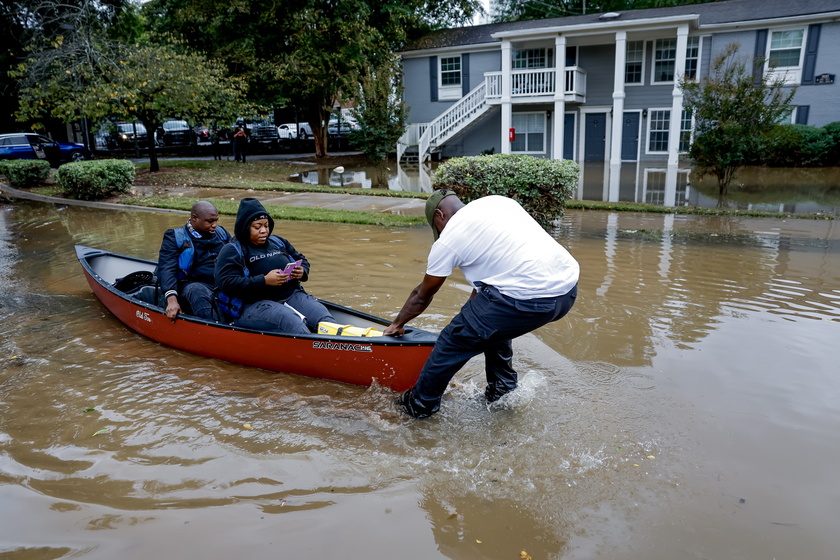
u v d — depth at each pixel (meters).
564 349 4.82
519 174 9.25
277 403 4.04
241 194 14.05
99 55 16.20
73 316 5.84
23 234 9.90
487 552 2.66
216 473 3.25
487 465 3.32
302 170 20.95
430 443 3.54
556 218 10.02
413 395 3.79
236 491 3.10
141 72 15.95
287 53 22.14
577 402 3.98
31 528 2.82
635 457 3.37
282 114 35.12
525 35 20.48
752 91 12.76
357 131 23.72
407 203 12.48
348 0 21.88
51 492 3.09
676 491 3.06
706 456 3.36
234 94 18.44
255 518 2.89
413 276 6.95
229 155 26.30
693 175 16.75
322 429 3.71
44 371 4.56
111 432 3.68
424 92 25.34
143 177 17.14
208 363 4.71
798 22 19.55
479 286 3.50
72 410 3.96
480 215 3.41
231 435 3.64
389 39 24.86
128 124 27.30
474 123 24.39
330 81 22.98
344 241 8.87
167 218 11.21
